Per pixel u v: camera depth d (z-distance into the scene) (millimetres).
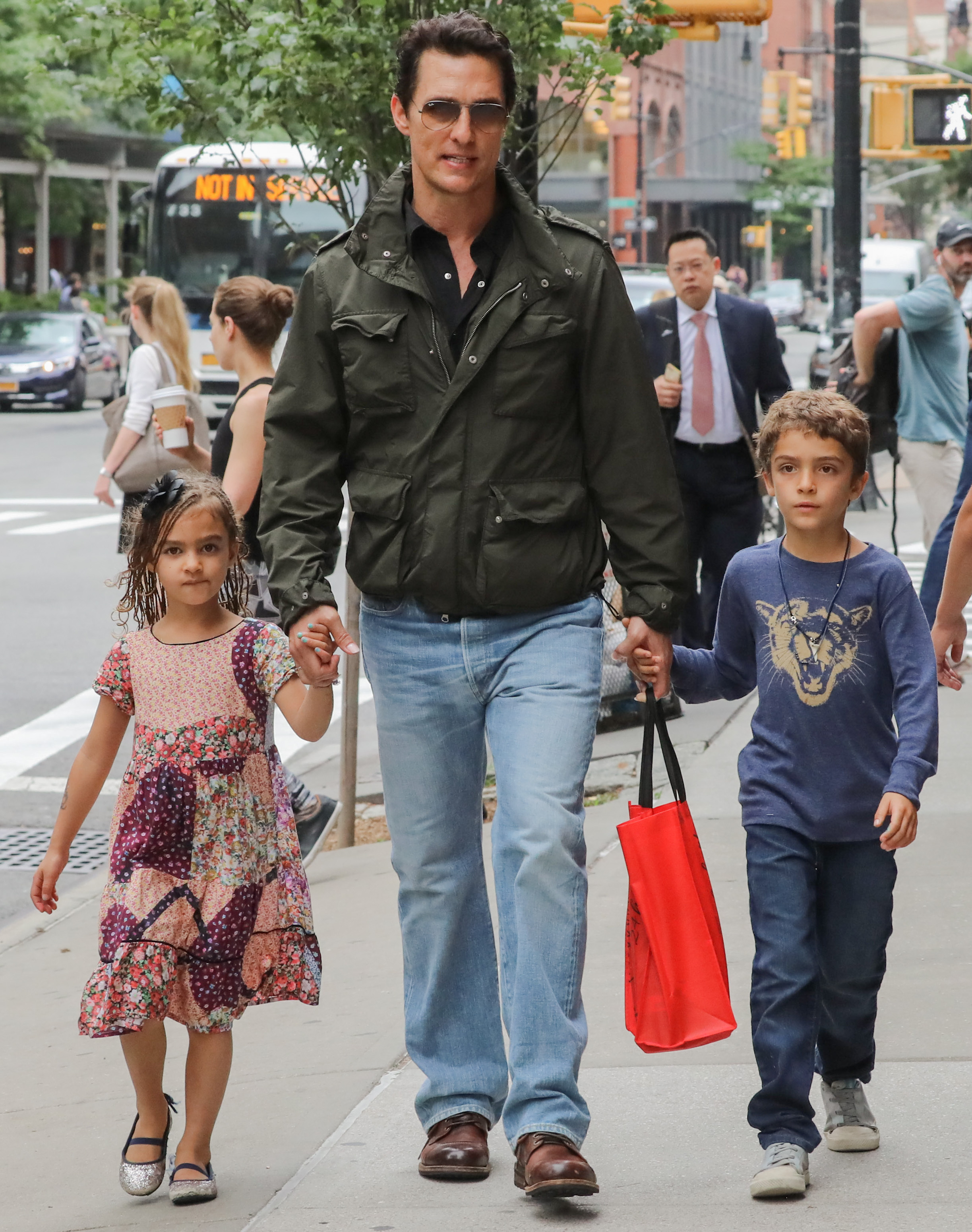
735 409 12180
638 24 11805
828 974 5699
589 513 5797
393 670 5777
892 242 68125
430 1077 5836
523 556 5621
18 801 12148
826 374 38906
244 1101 6562
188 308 37094
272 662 5688
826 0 177000
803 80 60281
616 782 11289
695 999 5480
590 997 7336
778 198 133625
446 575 5625
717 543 12477
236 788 5680
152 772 5656
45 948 9070
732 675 5914
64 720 14461
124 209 81125
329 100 10828
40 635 18047
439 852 5832
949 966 7422
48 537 25453
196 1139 5715
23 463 36562
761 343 12242
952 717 12406
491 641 5699
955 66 147750
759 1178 5383
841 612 5609
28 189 75250
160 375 12000
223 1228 5438
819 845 5629
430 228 5660
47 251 75438
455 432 5605
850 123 27734
